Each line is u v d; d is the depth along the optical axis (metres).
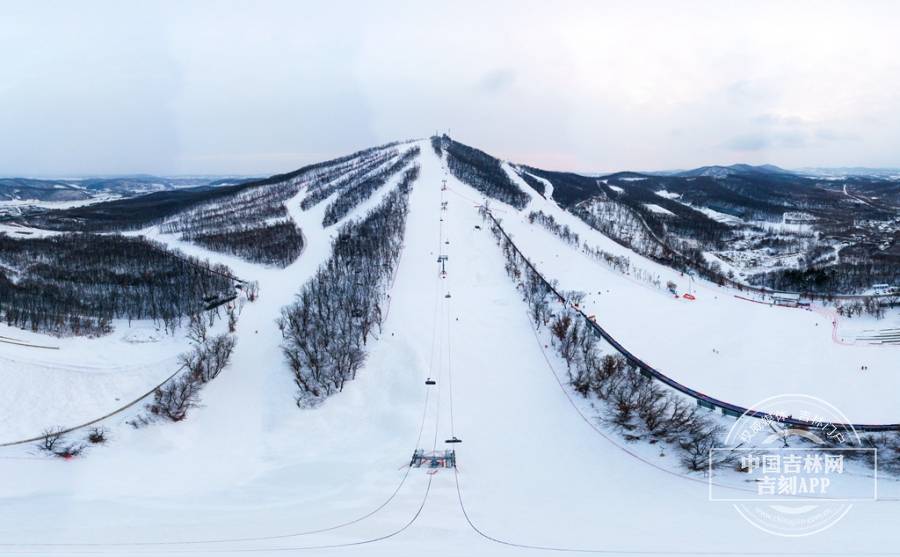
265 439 114.81
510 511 86.50
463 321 167.25
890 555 66.94
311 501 90.38
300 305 162.75
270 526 79.81
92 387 126.69
